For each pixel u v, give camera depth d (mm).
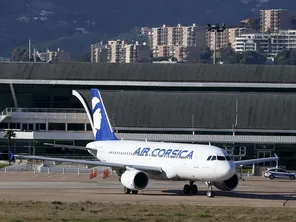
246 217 179125
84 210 189375
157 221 171750
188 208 194875
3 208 191000
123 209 191375
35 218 172625
